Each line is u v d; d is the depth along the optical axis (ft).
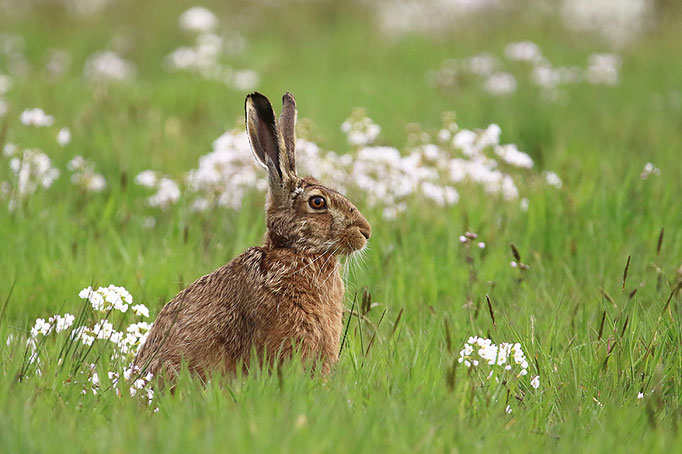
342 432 20.21
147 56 85.10
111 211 39.99
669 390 26.02
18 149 45.60
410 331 30.07
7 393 22.18
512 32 94.12
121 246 36.47
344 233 26.96
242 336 26.25
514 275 35.17
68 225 38.70
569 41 92.43
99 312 29.32
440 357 26.48
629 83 76.69
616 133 59.06
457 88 72.18
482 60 77.30
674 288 31.12
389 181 42.70
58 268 34.37
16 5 96.48
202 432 20.16
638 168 46.44
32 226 37.76
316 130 53.31
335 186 43.01
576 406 23.91
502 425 22.48
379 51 87.40
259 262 26.43
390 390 23.62
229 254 37.17
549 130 57.52
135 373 25.63
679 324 28.37
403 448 19.79
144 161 49.08
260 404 21.68
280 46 89.56
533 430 22.62
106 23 94.22
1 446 19.44
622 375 25.90
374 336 26.66
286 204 27.12
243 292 26.23
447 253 36.58
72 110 61.82
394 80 75.72
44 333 27.12
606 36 94.43
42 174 43.09
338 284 27.63
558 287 34.19
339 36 92.99
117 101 63.26
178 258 35.86
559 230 38.01
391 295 33.60
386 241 37.45
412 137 48.55
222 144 44.27
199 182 44.34
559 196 40.78
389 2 102.53
